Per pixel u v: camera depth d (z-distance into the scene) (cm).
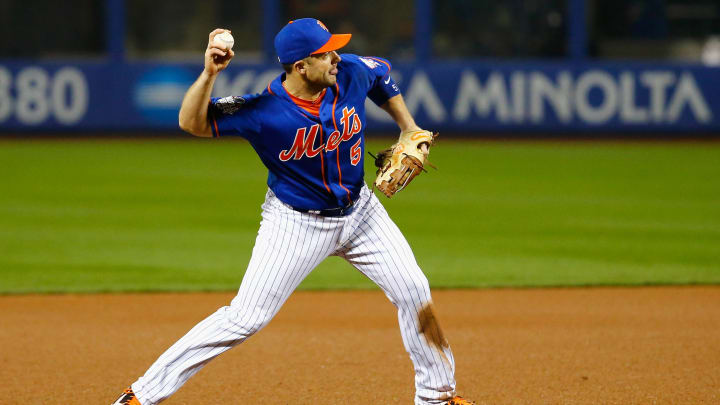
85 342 2002
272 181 1276
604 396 1609
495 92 6072
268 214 1291
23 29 6097
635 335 2045
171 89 6088
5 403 1585
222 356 1869
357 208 1298
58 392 1648
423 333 1341
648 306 2331
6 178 4494
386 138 6022
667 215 3641
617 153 5444
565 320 2191
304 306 2353
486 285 2570
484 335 2053
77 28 6112
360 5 6256
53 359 1867
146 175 4606
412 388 1662
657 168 4881
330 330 2097
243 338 1282
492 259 2903
